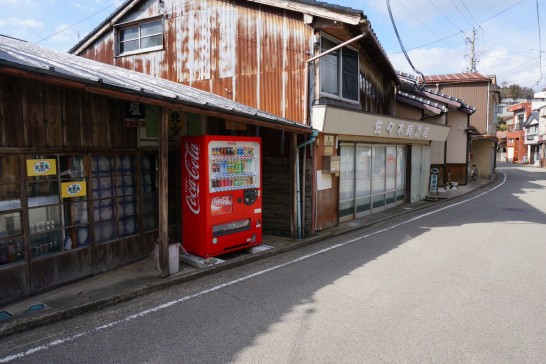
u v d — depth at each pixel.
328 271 6.37
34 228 5.26
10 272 4.91
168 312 4.74
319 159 9.37
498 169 39.59
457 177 21.64
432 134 15.10
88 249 5.95
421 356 3.62
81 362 3.55
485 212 12.59
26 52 5.35
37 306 4.78
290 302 5.00
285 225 8.97
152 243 7.18
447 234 9.20
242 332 4.15
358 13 8.14
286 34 9.41
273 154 9.14
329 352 3.71
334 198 10.21
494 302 4.91
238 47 10.23
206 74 10.84
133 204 6.79
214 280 6.04
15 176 5.00
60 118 5.47
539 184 23.16
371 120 10.57
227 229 7.12
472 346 3.79
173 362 3.55
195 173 6.82
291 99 9.36
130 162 6.71
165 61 11.62
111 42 12.80
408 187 14.84
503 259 6.91
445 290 5.36
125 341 3.96
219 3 10.50
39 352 3.74
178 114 7.66
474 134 23.64
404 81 15.89
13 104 4.90
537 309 4.68
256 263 7.02
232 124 7.92
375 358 3.59
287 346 3.83
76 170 5.79
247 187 7.48
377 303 4.92
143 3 11.94
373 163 12.34
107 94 4.41
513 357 3.59
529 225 10.23
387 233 9.52
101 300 4.92
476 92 26.58
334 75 10.12
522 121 55.09
